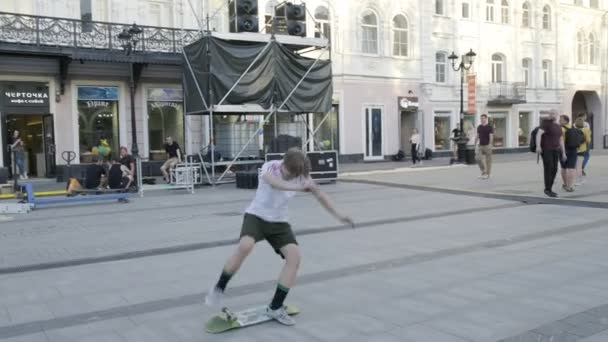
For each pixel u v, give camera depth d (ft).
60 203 43.70
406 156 101.76
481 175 57.62
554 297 17.20
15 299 18.48
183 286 19.57
